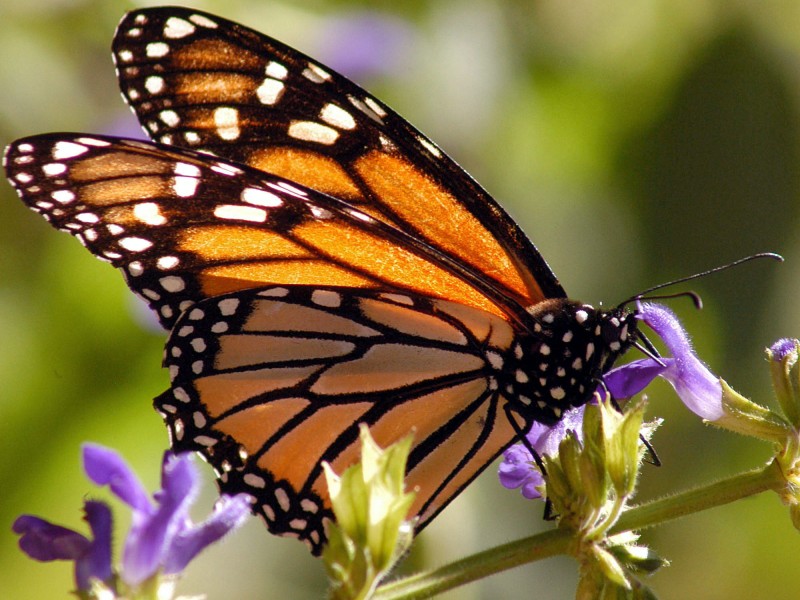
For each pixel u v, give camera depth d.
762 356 0.66
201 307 0.57
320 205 0.57
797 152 0.66
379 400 0.57
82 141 0.56
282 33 0.66
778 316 0.66
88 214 0.56
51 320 0.65
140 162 0.56
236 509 0.55
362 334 0.57
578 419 0.58
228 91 0.57
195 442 0.57
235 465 0.57
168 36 0.56
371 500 0.55
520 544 0.56
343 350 0.57
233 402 0.57
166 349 0.57
